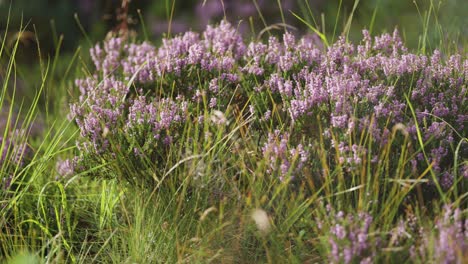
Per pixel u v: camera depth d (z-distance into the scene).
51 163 6.83
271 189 5.43
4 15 12.20
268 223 4.97
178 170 5.77
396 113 5.39
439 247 4.37
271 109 6.13
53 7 12.50
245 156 5.73
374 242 4.58
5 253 5.56
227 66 6.40
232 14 12.67
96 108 6.00
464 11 8.77
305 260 5.14
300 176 5.27
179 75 6.48
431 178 5.17
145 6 13.12
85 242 5.67
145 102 6.43
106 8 12.55
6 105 8.74
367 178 5.09
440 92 5.81
